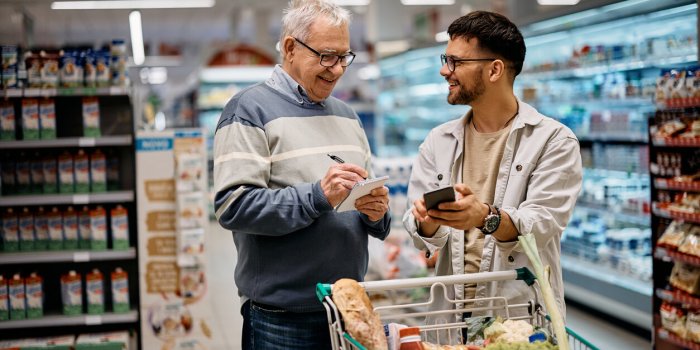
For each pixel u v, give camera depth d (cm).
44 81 457
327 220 238
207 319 474
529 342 187
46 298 490
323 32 233
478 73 228
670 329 403
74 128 488
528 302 208
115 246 472
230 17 1802
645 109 570
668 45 501
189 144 468
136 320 471
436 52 846
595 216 637
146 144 466
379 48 1150
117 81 470
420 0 1327
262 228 224
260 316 244
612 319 564
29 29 715
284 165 235
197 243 466
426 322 250
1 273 484
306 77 238
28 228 468
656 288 417
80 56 461
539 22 572
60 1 1262
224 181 229
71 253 464
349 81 1773
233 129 233
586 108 645
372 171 269
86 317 466
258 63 1326
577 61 609
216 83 1423
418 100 1034
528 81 706
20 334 479
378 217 232
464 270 238
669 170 407
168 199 470
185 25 1930
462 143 244
